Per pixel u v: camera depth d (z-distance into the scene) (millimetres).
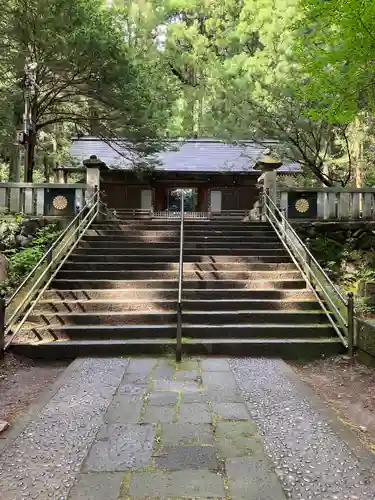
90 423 3111
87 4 9297
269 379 4148
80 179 17453
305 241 8531
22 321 5273
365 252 8648
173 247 8109
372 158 14562
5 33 9141
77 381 4043
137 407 3420
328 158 12172
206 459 2596
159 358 4871
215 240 8492
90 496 2211
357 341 4980
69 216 9391
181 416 3246
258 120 9750
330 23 5250
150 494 2229
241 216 15906
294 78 8844
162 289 6465
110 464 2531
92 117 11453
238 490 2273
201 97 18516
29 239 8789
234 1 18094
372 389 4047
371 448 2832
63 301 5992
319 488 2307
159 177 16859
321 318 5750
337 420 3213
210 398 3629
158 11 19250
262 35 9891
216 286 6680
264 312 5789
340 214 9289
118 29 11039
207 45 18359
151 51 16938
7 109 10336
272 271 7090
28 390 3975
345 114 5961
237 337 5387
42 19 8852
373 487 2328
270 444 2807
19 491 2262
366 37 4918
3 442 2820
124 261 7488
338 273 8523
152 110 11180
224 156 18219
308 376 4469
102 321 5645
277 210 8898
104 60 9352
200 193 17516
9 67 9797
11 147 13289
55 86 10867
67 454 2656
